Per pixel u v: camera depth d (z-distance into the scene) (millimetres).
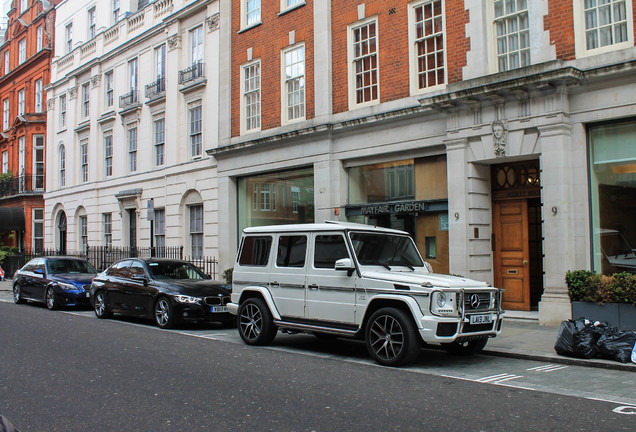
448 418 5551
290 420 5488
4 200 34812
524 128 11859
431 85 14023
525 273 12898
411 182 14523
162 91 23297
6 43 38375
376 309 8508
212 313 12062
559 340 8594
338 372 7727
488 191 13289
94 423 5430
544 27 11984
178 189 22172
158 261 13875
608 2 11305
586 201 11305
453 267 12875
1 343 10031
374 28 15422
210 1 20828
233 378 7324
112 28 26609
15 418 5594
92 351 9273
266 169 18125
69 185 30047
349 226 9086
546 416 5629
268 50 18438
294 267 9477
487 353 9078
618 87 10914
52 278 16406
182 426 5316
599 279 10328
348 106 15836
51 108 32062
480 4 12906
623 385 6980
